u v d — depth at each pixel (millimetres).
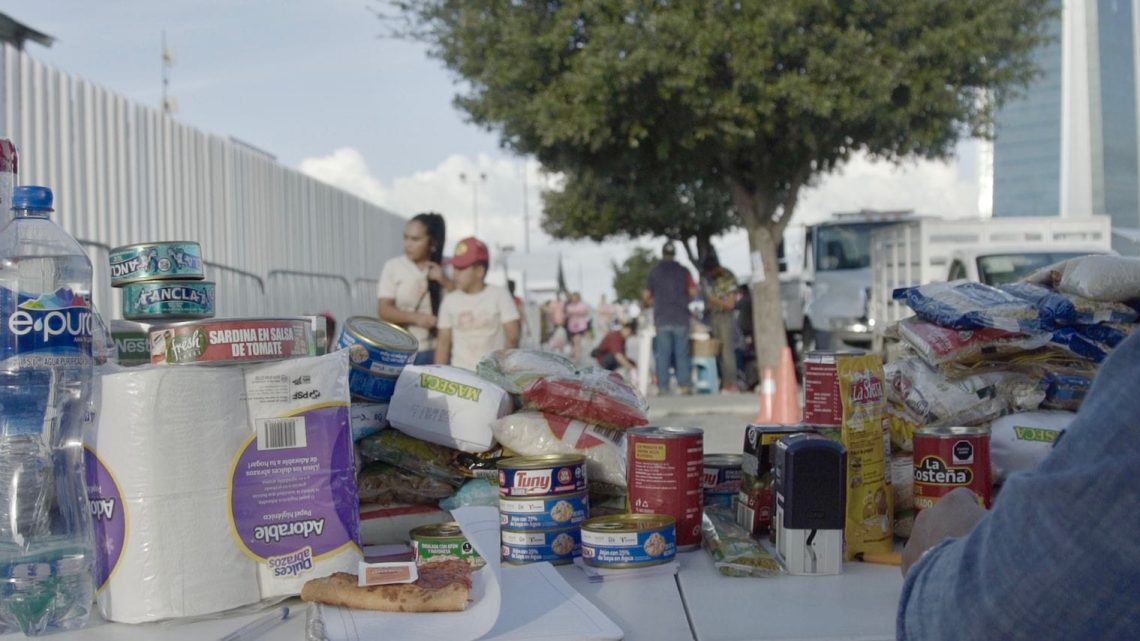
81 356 2008
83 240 7805
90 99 8016
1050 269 2799
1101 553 1133
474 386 2662
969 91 14695
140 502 1909
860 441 2285
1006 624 1195
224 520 1966
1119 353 1197
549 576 2135
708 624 1858
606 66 12664
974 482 2240
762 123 13688
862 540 2279
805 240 18500
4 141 2258
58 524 1979
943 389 2629
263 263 12375
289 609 1996
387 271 7668
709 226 26609
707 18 12820
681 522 2385
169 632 1891
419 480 2656
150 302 2379
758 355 15398
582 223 28234
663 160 15469
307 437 2057
